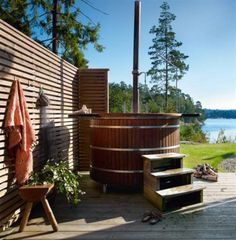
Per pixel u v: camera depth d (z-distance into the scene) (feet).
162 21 80.59
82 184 19.56
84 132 23.58
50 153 17.31
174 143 18.06
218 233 11.69
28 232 11.94
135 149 16.98
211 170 21.04
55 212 14.23
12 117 11.82
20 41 13.28
